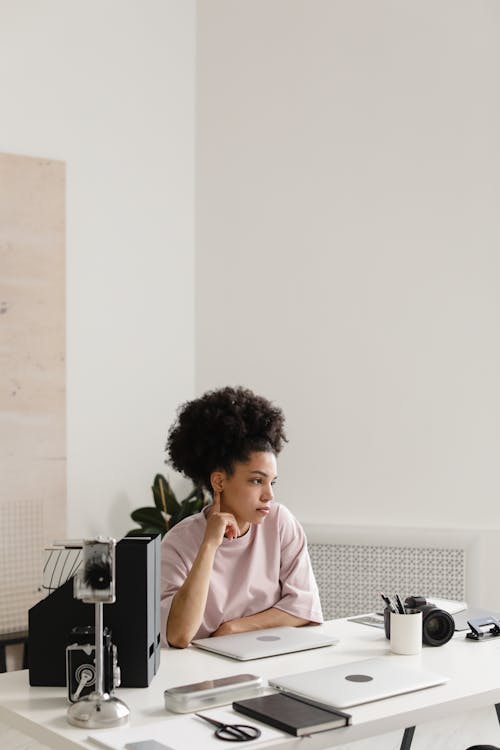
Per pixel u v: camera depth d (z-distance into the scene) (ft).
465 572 13.07
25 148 12.75
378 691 5.63
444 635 7.06
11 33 12.64
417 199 13.48
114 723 5.23
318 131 13.84
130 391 13.76
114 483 13.60
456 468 13.33
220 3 14.28
